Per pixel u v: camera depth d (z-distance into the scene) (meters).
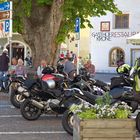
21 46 51.75
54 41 22.84
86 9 24.31
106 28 49.19
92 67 24.58
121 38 48.75
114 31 48.91
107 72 49.22
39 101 13.73
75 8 24.00
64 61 24.70
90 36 50.06
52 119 14.12
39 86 13.75
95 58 49.69
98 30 49.44
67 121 11.38
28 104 13.77
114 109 8.03
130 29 48.47
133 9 48.25
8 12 19.66
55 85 13.84
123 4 48.47
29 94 13.77
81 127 7.85
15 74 20.41
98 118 7.90
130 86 12.82
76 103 11.88
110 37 49.09
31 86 13.77
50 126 12.88
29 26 22.50
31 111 13.82
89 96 11.95
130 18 48.44
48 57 22.59
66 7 23.02
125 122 7.89
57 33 23.05
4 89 22.53
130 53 48.47
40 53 22.52
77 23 21.06
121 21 48.72
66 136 11.42
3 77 22.52
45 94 13.61
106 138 7.87
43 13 22.27
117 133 7.87
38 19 22.31
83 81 14.27
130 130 7.89
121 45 48.75
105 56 49.38
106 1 24.97
